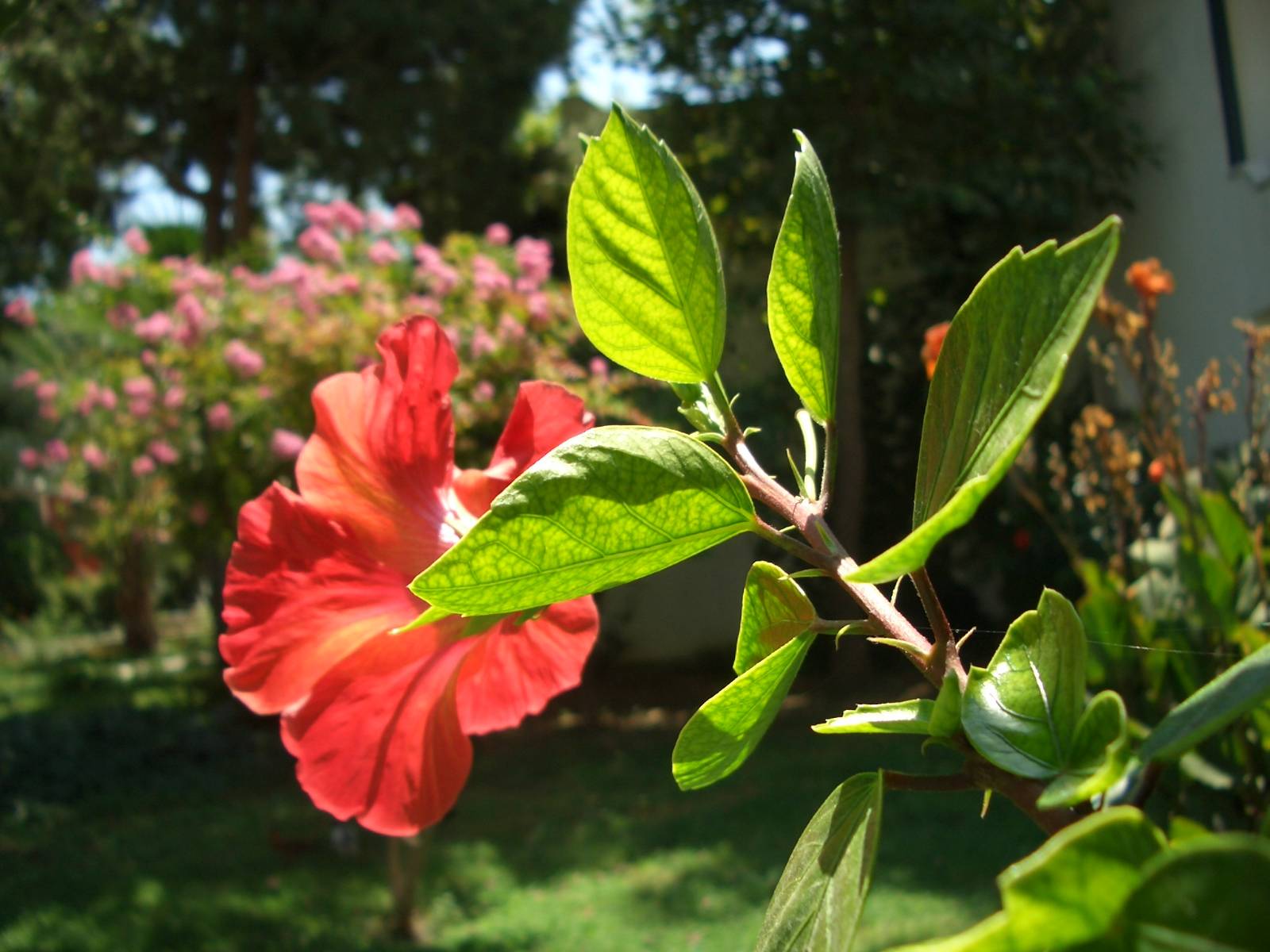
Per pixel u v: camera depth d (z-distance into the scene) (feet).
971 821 17.76
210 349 19.83
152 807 23.00
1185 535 8.00
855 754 22.07
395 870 15.52
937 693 1.75
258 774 25.34
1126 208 24.22
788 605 1.87
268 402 19.30
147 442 20.84
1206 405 9.20
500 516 1.63
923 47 24.43
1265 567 7.66
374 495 2.39
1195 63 22.43
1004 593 25.77
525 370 18.58
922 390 29.45
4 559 51.29
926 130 25.25
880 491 29.76
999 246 26.45
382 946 14.97
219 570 28.60
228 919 16.02
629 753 25.21
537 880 17.30
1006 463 1.24
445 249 20.52
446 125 34.71
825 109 25.49
